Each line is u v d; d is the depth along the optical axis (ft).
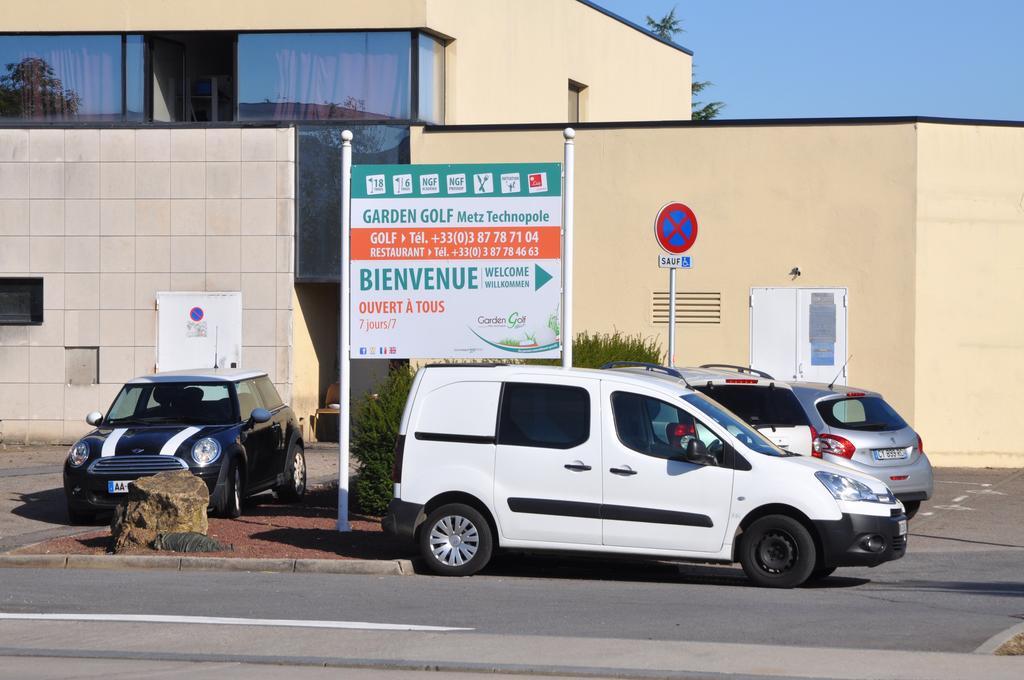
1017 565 55.21
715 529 48.08
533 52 118.62
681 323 95.25
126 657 35.29
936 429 91.04
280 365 98.89
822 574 51.70
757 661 34.37
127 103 101.96
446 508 50.72
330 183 99.66
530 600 44.60
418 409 51.29
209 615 41.42
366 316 60.03
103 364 100.07
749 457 48.21
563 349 59.11
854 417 63.67
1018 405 91.04
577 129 96.94
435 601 44.24
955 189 91.20
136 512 55.88
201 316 99.45
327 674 33.35
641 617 41.11
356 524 63.00
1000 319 91.20
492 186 59.57
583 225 96.78
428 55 102.83
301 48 101.50
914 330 90.99
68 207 100.27
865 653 35.40
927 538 63.00
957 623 40.24
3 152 100.78
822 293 92.73
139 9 101.45
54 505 70.79
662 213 65.87
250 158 99.40
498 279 59.62
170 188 99.81
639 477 48.65
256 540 57.72
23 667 34.09
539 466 49.60
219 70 105.29
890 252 91.45
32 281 101.09
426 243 59.88
